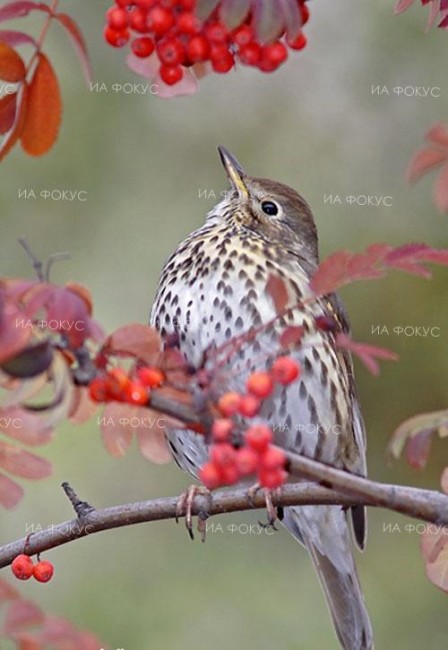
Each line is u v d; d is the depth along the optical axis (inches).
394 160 541.6
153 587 524.1
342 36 556.4
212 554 534.3
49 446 528.1
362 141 546.9
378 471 528.1
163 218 537.3
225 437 203.2
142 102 541.3
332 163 544.7
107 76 533.3
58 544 283.1
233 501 297.6
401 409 528.1
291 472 220.2
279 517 370.0
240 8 217.3
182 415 206.1
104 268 533.6
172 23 240.4
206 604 519.2
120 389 203.2
